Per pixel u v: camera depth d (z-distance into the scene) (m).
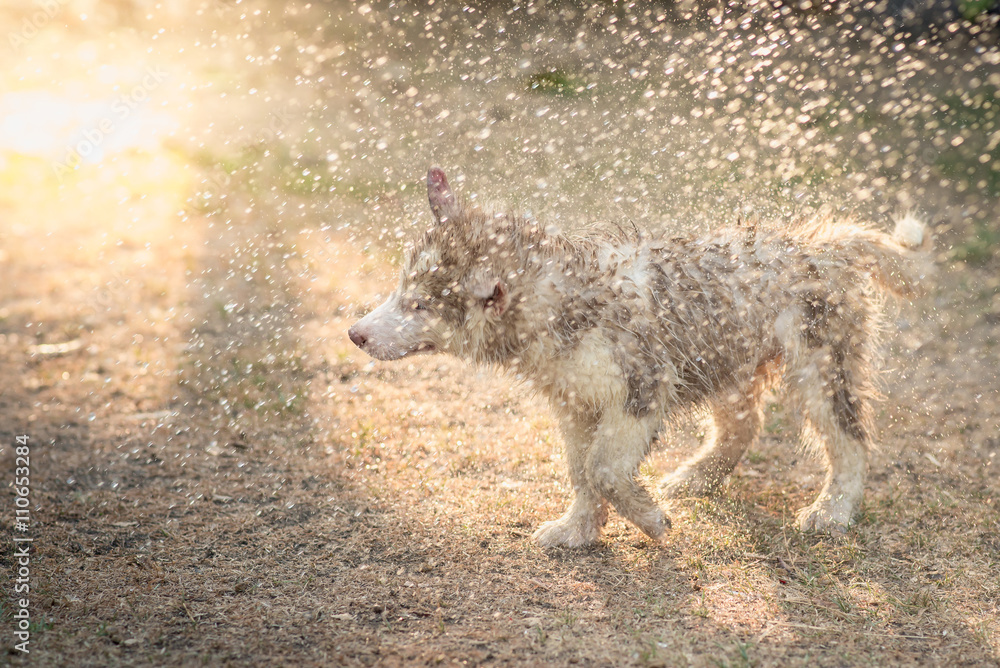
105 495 3.97
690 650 2.86
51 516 3.76
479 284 3.20
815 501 3.84
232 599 3.15
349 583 3.27
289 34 14.39
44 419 4.84
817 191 7.82
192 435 4.70
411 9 15.16
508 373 3.51
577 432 3.54
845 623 3.03
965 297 6.89
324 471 4.30
